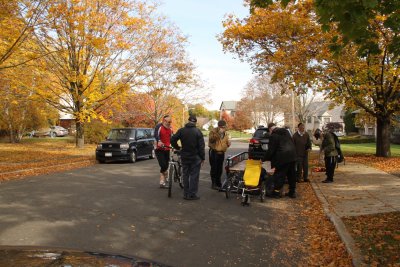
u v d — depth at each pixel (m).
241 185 9.86
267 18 17.33
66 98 25.61
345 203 8.73
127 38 23.09
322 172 14.66
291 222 7.49
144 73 24.64
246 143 45.91
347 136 60.03
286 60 16.97
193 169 9.60
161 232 6.60
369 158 19.95
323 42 16.25
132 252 5.51
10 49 14.84
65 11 18.53
